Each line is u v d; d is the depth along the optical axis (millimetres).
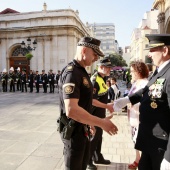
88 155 2682
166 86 2080
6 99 14133
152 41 2330
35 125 7133
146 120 2279
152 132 2217
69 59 29281
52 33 29453
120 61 66500
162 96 2119
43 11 29547
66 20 28781
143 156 2436
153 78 2330
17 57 31469
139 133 2379
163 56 2264
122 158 4590
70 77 2227
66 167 2484
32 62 30547
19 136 5914
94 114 3793
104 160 4258
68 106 2137
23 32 30672
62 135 2422
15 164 4156
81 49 2385
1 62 31844
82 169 2648
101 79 3941
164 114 2135
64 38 29203
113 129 2160
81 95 2354
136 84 3832
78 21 31984
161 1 23734
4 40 31484
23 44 21891
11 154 4641
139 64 3736
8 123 7375
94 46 2373
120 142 5645
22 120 7848
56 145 5215
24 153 4707
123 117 8523
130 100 2869
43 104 11836
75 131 2416
